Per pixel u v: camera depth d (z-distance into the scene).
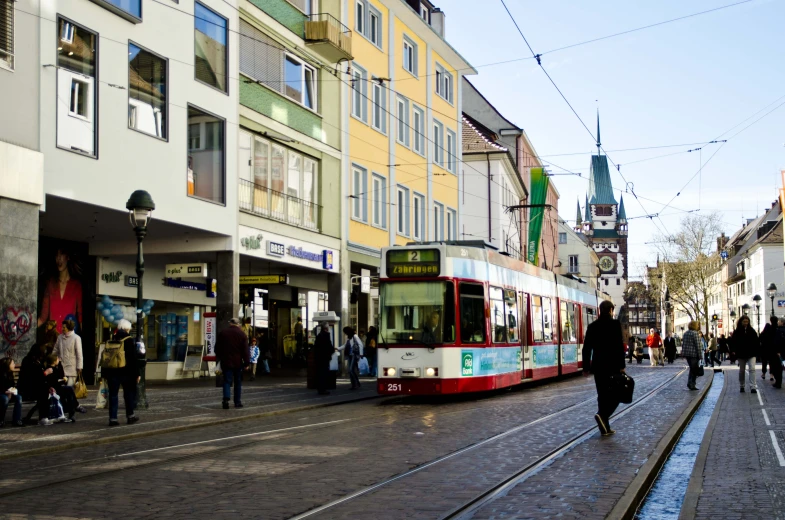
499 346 23.50
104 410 18.44
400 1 39.59
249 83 27.81
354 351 26.30
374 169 37.59
